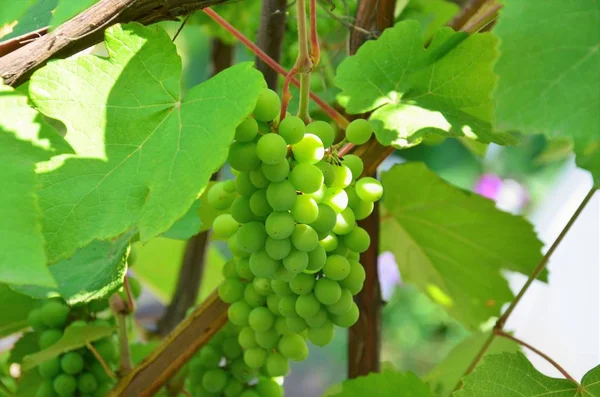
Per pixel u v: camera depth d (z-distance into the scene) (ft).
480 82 2.21
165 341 2.32
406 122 2.15
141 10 1.96
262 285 2.12
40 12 2.22
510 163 7.39
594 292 6.29
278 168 1.86
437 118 2.16
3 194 1.63
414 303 8.18
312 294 2.05
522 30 1.71
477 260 3.05
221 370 2.38
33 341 2.64
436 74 2.24
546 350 6.33
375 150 2.35
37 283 1.51
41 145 1.75
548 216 7.50
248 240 1.95
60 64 1.92
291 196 1.88
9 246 1.55
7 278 1.51
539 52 1.70
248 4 3.06
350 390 2.36
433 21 3.20
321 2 2.56
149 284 3.72
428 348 8.09
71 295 2.24
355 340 2.66
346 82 2.27
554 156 3.24
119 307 2.43
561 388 2.19
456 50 2.23
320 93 2.80
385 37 2.27
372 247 2.63
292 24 2.84
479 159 7.22
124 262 2.20
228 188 2.11
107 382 2.51
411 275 3.28
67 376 2.45
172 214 1.76
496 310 3.13
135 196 1.84
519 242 2.93
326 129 1.95
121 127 1.91
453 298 3.22
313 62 1.96
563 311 6.40
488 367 2.19
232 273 2.22
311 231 1.93
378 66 2.26
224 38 3.17
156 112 1.91
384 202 2.99
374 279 2.64
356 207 2.08
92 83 1.93
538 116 1.67
